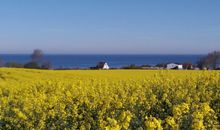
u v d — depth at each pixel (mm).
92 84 21625
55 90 20703
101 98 15445
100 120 11938
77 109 14414
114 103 14766
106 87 19281
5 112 15195
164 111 15055
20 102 16641
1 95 20938
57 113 13836
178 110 10250
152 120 8812
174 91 17891
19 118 13602
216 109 14977
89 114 13922
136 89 19125
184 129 9914
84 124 12688
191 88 18531
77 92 17500
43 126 12875
